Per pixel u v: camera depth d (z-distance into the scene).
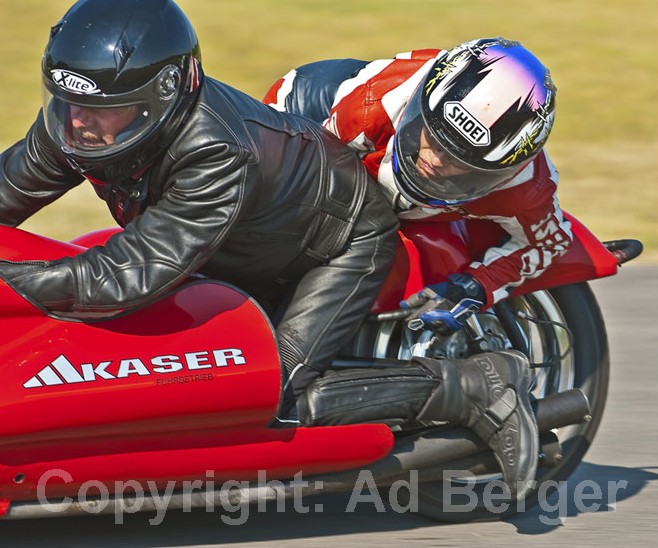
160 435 12.67
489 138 13.12
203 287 12.97
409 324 14.34
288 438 13.25
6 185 13.90
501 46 13.59
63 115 12.03
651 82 46.50
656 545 14.07
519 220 14.33
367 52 47.69
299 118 13.93
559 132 41.28
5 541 13.60
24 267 12.02
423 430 14.40
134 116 11.93
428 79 13.41
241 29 49.16
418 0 54.59
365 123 14.11
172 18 12.30
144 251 12.12
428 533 14.44
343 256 13.95
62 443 12.26
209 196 12.20
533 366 15.73
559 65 47.75
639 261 29.27
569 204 33.81
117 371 12.29
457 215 14.53
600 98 44.53
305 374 13.56
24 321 12.20
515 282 14.74
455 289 14.38
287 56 46.56
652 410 19.50
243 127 12.59
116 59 11.82
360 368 14.30
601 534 14.45
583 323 16.05
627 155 39.28
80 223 29.66
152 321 12.59
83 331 12.33
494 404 14.10
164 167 12.30
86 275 12.00
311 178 13.49
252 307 13.06
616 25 52.88
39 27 47.78
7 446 12.04
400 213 14.48
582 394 14.88
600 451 17.69
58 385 12.06
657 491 16.05
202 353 12.61
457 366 14.22
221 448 12.98
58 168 13.79
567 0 56.16
